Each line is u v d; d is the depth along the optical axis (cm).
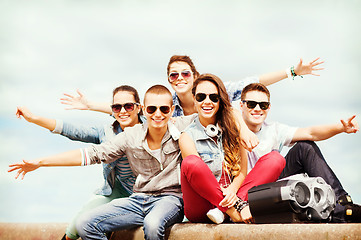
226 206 276
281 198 255
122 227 295
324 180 297
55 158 299
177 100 415
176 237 277
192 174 271
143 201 300
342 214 285
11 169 293
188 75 406
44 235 324
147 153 307
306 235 233
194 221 295
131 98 359
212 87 313
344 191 303
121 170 334
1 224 345
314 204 263
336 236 225
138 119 371
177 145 309
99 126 370
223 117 313
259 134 353
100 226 286
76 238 306
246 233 251
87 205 335
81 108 409
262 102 346
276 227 244
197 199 282
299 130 343
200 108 314
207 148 311
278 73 425
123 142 312
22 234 335
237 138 308
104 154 308
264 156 297
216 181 278
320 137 331
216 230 263
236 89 408
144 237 284
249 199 266
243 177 301
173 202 293
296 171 328
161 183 303
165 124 306
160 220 276
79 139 363
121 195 348
